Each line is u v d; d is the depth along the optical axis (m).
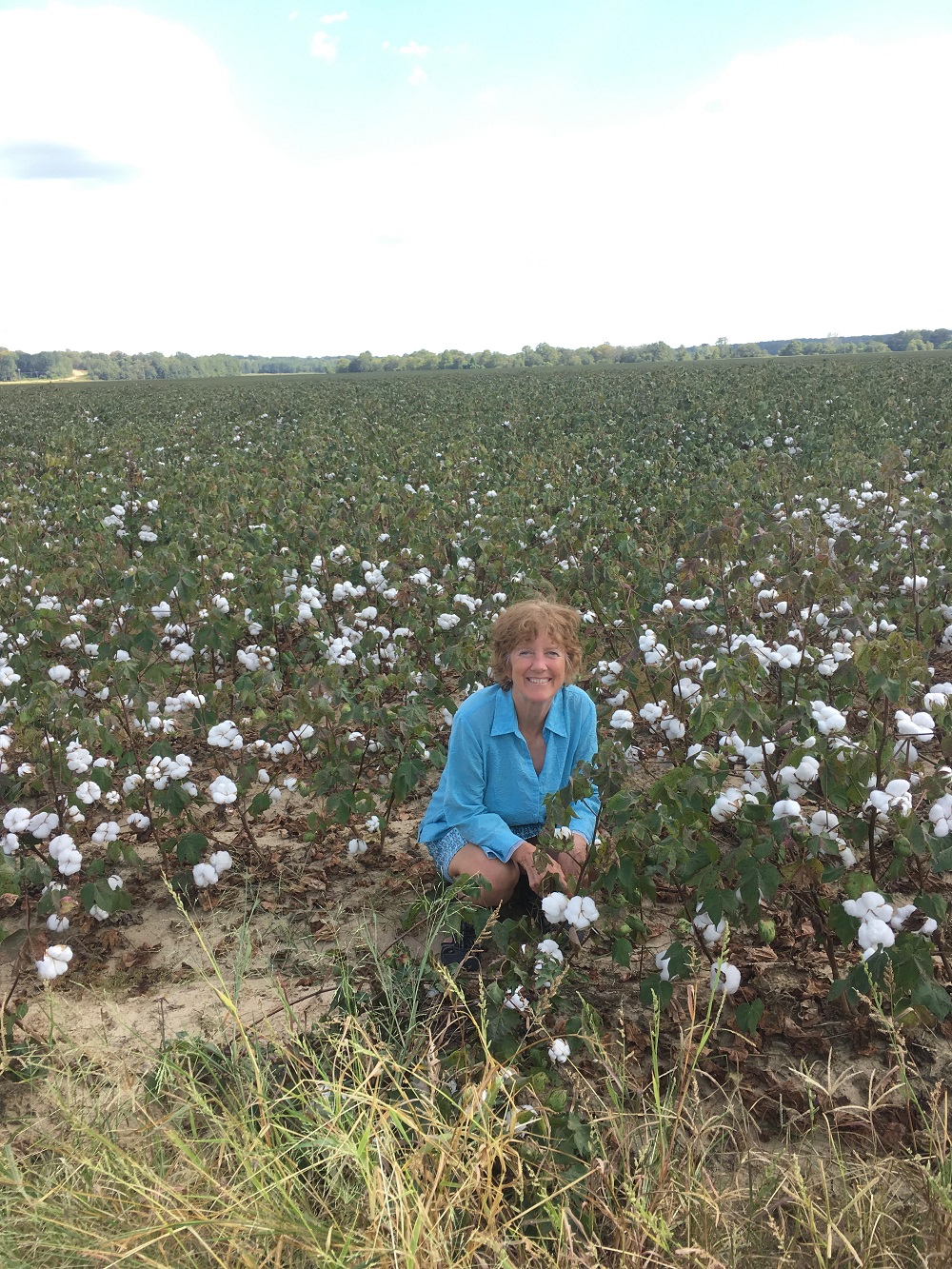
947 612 4.17
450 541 6.93
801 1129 2.24
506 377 52.97
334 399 32.22
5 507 11.07
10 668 4.52
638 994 2.79
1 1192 1.95
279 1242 1.71
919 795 2.71
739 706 2.63
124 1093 2.20
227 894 3.49
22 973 3.08
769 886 2.30
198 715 4.16
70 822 3.40
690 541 6.12
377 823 3.72
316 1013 2.76
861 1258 1.76
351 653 4.65
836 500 7.68
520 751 3.03
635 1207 1.77
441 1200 1.81
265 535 7.35
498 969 2.74
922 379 26.66
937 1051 2.48
